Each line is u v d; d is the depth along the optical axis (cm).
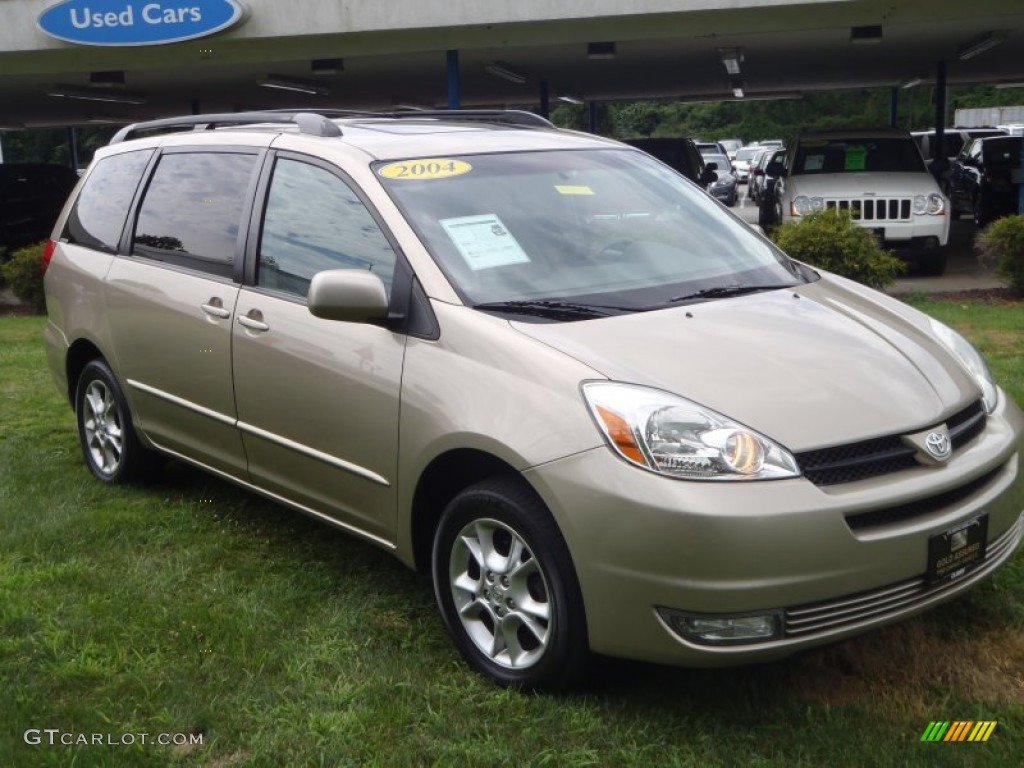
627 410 306
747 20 1331
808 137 1464
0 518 500
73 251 557
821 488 301
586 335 341
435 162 417
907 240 1312
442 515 354
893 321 393
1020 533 359
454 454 347
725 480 294
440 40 1391
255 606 400
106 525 490
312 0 1282
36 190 1778
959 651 358
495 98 2509
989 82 2494
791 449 301
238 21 1288
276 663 359
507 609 338
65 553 462
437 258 372
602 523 301
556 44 1406
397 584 424
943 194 1336
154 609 400
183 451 489
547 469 312
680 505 291
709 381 320
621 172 457
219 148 480
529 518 321
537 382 324
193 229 477
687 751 304
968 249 1725
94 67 1453
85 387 560
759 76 2189
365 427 376
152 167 521
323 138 436
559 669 325
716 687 339
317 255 410
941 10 1272
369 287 359
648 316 360
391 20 1280
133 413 520
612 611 305
